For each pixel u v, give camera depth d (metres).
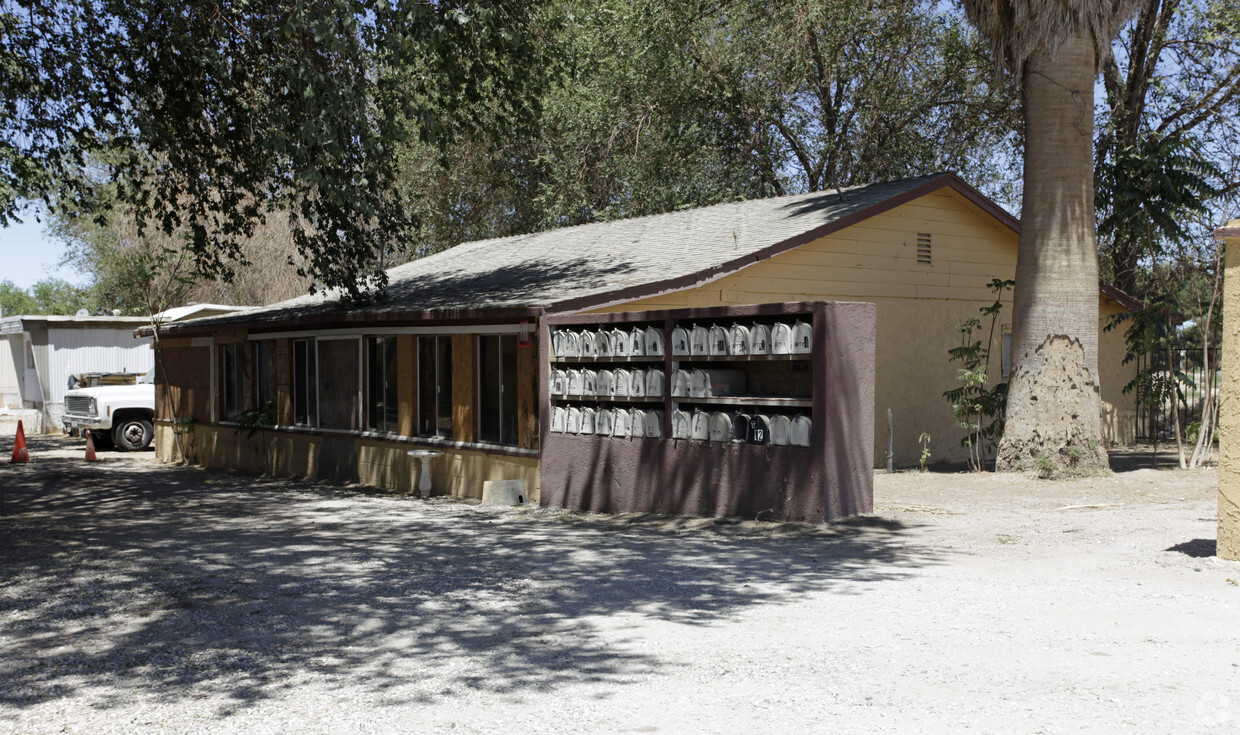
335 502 13.63
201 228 15.69
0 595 7.57
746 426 10.52
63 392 28.70
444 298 14.69
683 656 5.52
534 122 16.12
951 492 11.73
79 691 5.20
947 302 15.79
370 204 14.12
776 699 4.71
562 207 27.47
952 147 25.38
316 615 6.73
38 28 13.34
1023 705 4.50
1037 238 12.99
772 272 13.54
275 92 13.44
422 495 14.22
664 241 16.11
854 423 10.04
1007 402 13.38
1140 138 20.08
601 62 24.70
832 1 22.80
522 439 12.92
